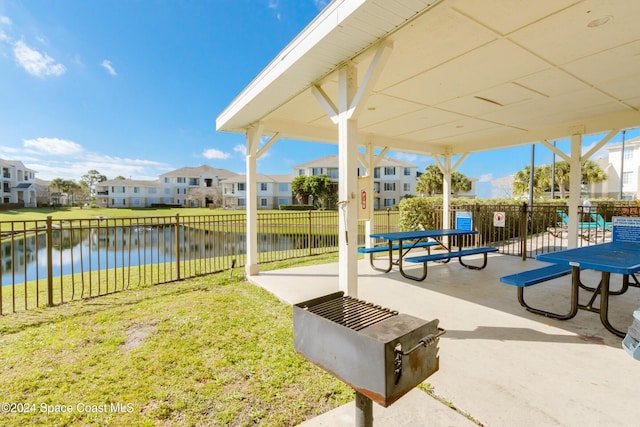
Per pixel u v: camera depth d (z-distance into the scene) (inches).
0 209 1378.0
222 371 92.8
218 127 210.7
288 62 119.0
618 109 192.9
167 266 280.8
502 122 223.0
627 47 114.2
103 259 428.8
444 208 321.1
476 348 103.1
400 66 129.5
